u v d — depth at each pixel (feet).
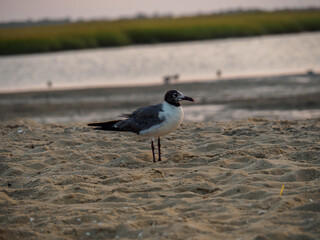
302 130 42.04
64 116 74.43
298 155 33.50
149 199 26.58
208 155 35.19
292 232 20.44
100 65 146.72
